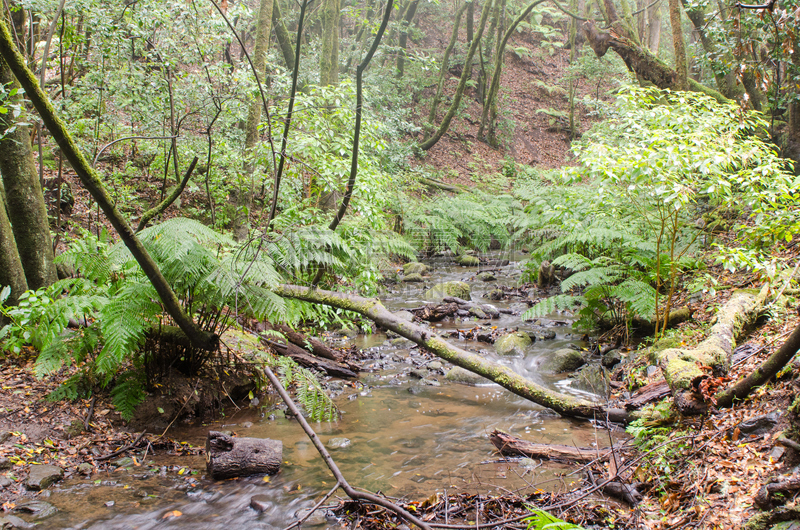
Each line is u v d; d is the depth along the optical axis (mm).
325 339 6633
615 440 3713
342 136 6289
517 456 3539
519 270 12133
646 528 2377
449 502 2836
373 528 2656
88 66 7035
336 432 4023
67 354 3584
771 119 9109
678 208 4234
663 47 25719
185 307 4109
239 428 4074
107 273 3902
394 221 13055
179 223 3896
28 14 6227
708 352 3523
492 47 24281
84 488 3043
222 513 2828
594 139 10508
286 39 13672
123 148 9164
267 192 7172
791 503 1934
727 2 9875
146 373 4074
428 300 9016
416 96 21297
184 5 6176
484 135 22031
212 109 6910
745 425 2822
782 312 4266
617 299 6246
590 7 17484
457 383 5270
